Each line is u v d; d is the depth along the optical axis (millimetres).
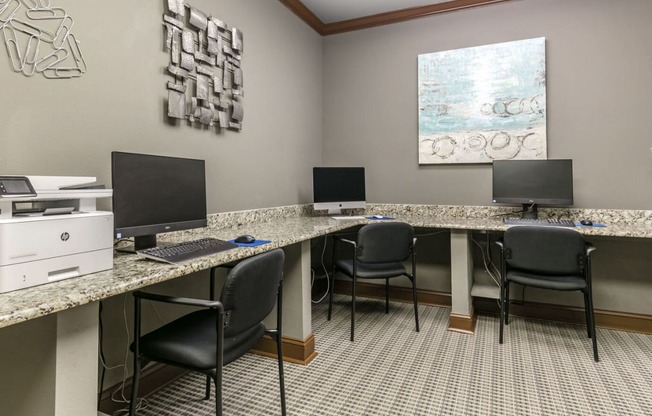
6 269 888
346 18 3402
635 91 2600
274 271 1380
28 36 1343
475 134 3041
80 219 1072
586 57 2723
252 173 2609
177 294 2004
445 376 1992
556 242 2174
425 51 3221
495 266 3018
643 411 1675
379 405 1732
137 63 1759
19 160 1317
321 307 3205
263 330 1528
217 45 2225
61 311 939
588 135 2725
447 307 3182
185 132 2045
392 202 3371
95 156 1575
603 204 2689
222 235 2016
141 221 1505
